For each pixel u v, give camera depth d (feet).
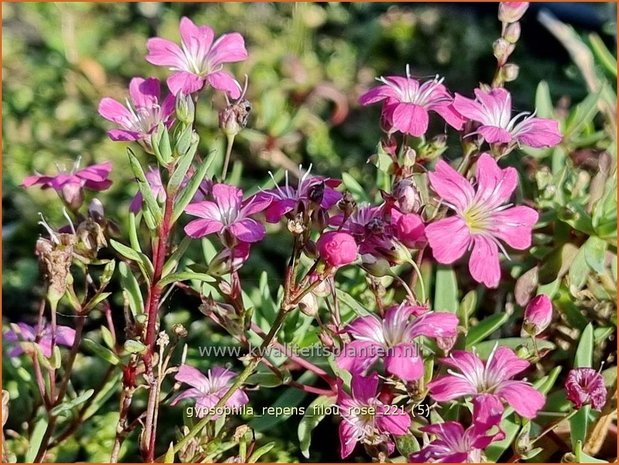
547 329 0.55
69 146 0.78
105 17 1.01
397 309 0.43
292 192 0.46
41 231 0.69
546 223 0.56
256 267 0.64
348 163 0.75
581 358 0.50
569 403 0.50
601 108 0.66
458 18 1.00
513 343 0.50
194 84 0.46
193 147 0.43
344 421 0.45
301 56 0.92
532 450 0.47
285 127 0.73
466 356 0.43
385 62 0.92
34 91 0.87
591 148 0.66
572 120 0.62
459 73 0.90
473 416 0.42
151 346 0.45
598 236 0.55
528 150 0.62
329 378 0.50
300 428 0.50
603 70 0.71
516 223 0.44
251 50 0.89
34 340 0.50
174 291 0.57
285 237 0.66
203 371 0.54
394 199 0.44
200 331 0.58
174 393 0.49
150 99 0.46
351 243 0.40
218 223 0.44
